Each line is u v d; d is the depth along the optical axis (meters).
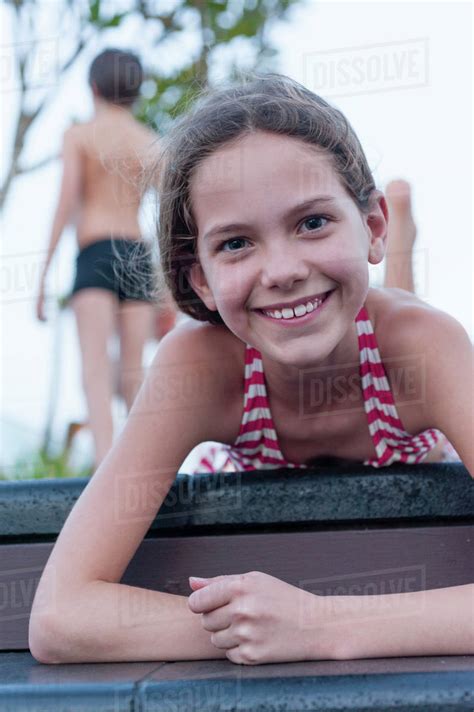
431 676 1.04
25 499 1.44
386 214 1.52
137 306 3.05
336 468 1.42
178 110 1.73
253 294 1.35
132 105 3.12
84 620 1.26
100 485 1.38
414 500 1.37
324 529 1.39
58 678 1.14
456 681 1.02
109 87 3.09
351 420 1.57
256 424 1.58
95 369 3.05
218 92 1.48
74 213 3.11
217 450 2.20
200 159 1.37
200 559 1.40
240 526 1.40
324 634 1.17
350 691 1.02
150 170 1.71
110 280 3.04
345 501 1.38
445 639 1.18
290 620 1.17
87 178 3.09
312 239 1.33
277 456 1.64
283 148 1.33
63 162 3.10
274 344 1.37
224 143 1.35
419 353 1.48
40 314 3.30
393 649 1.17
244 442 1.62
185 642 1.24
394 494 1.38
